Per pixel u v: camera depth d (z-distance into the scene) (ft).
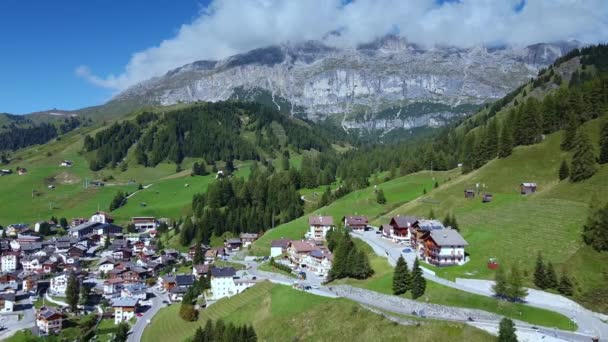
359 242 611.47
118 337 522.47
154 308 626.23
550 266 391.04
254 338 431.43
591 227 426.92
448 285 414.21
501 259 450.71
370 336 366.84
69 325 584.40
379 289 437.99
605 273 382.01
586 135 564.71
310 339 400.88
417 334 346.13
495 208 574.97
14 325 594.24
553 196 543.39
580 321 342.23
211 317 522.88
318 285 508.12
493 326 333.21
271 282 546.67
